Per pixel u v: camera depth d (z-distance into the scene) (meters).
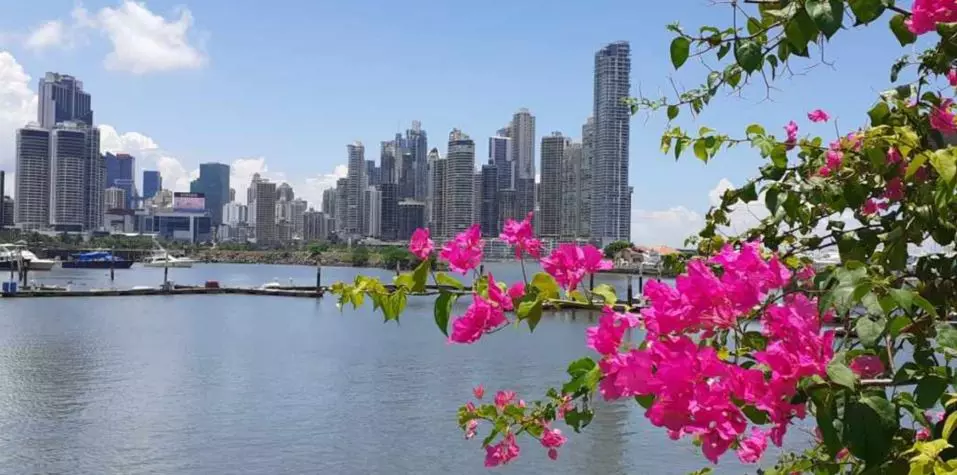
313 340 44.69
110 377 31.89
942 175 2.15
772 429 2.10
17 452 20.67
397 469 19.45
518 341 40.78
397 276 2.83
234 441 22.00
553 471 18.56
